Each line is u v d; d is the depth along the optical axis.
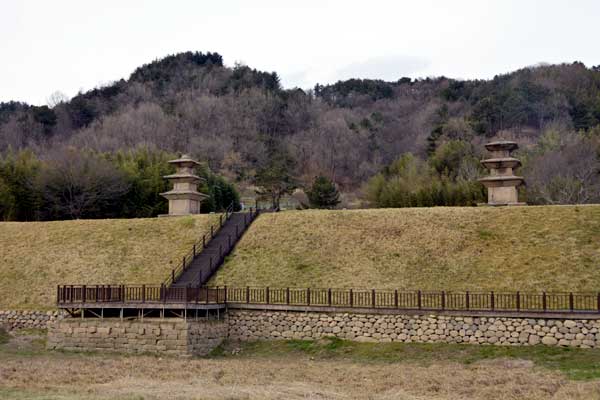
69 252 44.00
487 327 29.11
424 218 41.28
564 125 109.62
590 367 24.77
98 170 64.19
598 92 132.25
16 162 65.00
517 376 23.34
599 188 68.06
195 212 52.38
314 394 20.42
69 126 143.00
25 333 35.97
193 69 178.12
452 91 153.38
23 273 42.16
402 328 30.48
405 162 96.81
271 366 27.06
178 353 29.89
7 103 165.25
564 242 35.84
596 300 30.45
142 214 65.94
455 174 86.12
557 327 28.00
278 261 38.84
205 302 31.55
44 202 62.72
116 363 27.41
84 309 32.34
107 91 163.38
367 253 38.34
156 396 19.12
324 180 80.19
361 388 21.86
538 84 139.50
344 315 31.53
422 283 34.59
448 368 25.80
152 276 39.50
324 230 41.59
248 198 102.88
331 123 145.12
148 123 135.50
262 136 142.38
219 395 19.53
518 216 39.69
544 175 71.31
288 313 32.50
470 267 35.31
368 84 185.25
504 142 47.09
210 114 146.75
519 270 34.12
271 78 178.00
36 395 19.14
